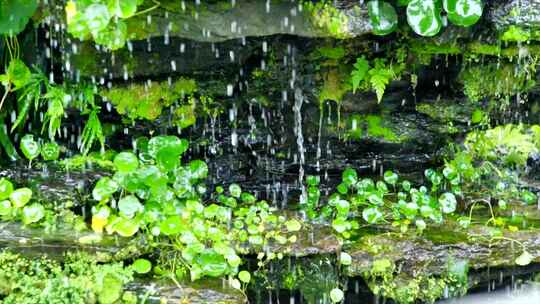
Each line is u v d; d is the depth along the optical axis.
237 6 1.00
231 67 1.10
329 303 1.04
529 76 1.12
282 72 1.11
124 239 1.02
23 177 1.06
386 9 1.00
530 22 1.01
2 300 0.97
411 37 1.06
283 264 1.05
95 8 0.93
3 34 1.04
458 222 1.11
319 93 1.13
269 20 1.00
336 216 1.12
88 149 1.09
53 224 1.02
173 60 1.08
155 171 1.04
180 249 1.02
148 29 1.00
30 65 1.09
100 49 1.05
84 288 0.97
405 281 1.05
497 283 1.08
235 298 0.97
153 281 0.99
